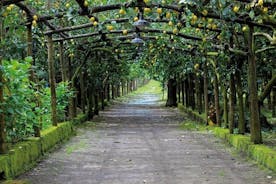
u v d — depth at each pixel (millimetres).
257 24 8453
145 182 6996
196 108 20688
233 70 10773
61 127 11812
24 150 7879
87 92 19859
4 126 7156
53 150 10305
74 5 9375
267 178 7121
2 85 7020
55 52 16531
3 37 7723
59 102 13711
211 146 11000
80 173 7750
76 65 18141
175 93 29891
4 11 7363
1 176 6723
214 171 7812
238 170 7855
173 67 20312
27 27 9156
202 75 17250
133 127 16719
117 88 42938
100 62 20562
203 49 12773
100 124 17938
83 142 12039
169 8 7660
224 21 8578
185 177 7336
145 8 7668
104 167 8312
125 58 23609
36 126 9000
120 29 12992
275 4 6734
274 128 12586
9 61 7840
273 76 11859
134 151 10383
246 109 12680
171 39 14594
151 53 19062
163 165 8477
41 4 10352
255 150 8570
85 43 16094
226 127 12930
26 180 7027
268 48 9234
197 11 7285
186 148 10773
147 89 64812
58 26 12547
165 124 17891
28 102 8570
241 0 6715
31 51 9266
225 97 12977
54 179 7254
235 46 10539
